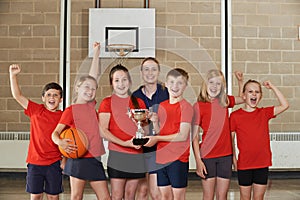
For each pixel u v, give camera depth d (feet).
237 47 21.13
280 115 21.12
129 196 10.84
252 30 21.20
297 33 21.31
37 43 20.84
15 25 20.85
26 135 20.36
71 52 20.79
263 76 21.18
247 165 11.84
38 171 11.38
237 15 21.17
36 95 20.75
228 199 15.48
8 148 20.30
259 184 11.86
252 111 12.19
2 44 20.85
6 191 17.02
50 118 11.70
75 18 20.80
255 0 21.24
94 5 20.79
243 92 12.55
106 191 10.84
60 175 11.63
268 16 21.30
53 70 20.80
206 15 21.07
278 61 21.25
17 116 20.72
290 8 21.29
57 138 10.61
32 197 11.43
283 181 19.72
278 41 21.30
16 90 11.98
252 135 11.89
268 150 12.00
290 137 20.70
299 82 21.25
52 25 20.84
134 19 20.42
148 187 11.66
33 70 20.77
